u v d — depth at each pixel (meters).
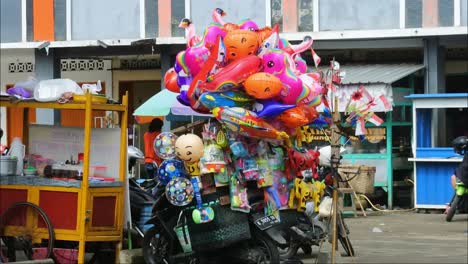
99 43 17.92
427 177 15.83
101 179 9.21
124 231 9.42
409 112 17.05
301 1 17.25
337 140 9.38
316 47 17.31
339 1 17.08
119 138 9.44
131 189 9.87
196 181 8.84
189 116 16.59
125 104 9.39
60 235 8.91
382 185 16.64
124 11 18.23
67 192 8.90
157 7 18.06
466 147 14.10
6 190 9.18
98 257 9.93
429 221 14.50
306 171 10.39
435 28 16.27
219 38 8.70
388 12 16.80
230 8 17.70
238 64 8.62
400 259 10.12
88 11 18.39
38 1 18.53
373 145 16.72
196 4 17.91
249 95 8.81
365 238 12.35
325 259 9.88
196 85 8.81
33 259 8.97
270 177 8.87
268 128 8.69
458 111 18.89
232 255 9.17
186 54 9.02
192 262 9.37
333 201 9.40
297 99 8.84
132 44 17.81
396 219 14.89
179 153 8.75
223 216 8.91
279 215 8.98
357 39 17.00
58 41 18.30
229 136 8.77
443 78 17.05
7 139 19.83
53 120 18.97
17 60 20.84
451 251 10.88
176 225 9.09
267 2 17.47
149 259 9.16
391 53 18.03
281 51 8.80
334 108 9.73
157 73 20.28
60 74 19.20
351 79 16.11
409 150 17.06
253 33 8.78
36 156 9.71
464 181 14.04
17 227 9.05
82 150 9.80
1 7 18.69
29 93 9.29
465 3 16.44
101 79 20.59
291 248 9.98
